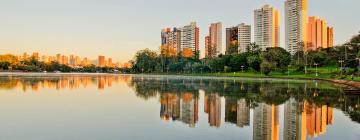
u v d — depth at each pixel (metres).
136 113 28.27
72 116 26.36
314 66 152.62
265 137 19.09
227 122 24.05
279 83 80.19
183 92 51.84
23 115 26.77
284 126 22.36
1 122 23.50
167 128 21.59
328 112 28.73
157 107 32.53
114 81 94.81
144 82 89.12
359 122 23.62
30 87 60.53
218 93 49.81
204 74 175.75
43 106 32.56
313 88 59.69
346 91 50.53
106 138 18.67
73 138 18.67
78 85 70.56
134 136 19.19
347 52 134.25
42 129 21.05
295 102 36.75
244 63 166.12
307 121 24.22
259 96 44.38
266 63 135.38
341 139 18.36
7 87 59.53
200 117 26.38
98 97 42.69
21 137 18.84
